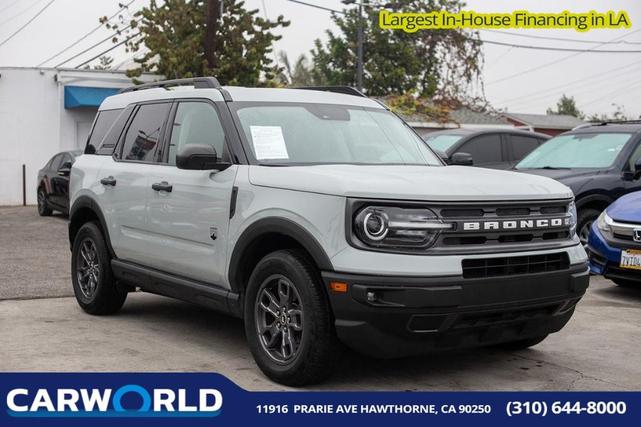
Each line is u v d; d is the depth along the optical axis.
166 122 6.41
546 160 10.77
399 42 43.38
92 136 7.54
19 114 21.95
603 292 8.57
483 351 6.00
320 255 4.66
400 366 5.54
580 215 9.63
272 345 5.08
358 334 4.57
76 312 7.25
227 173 5.47
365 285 4.47
